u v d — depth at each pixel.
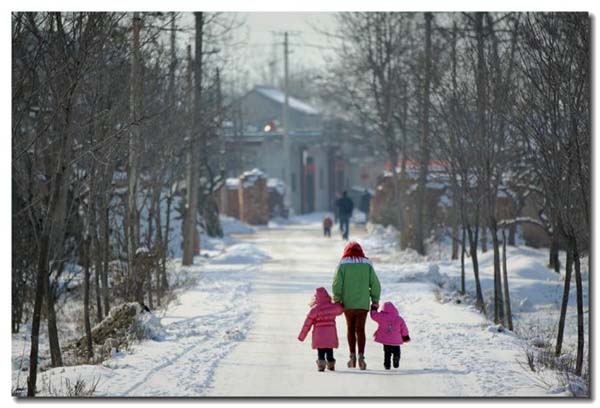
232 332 48.31
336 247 123.19
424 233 115.81
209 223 143.88
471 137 57.75
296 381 35.53
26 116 48.19
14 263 60.19
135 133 58.22
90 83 45.91
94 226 57.72
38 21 42.09
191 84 73.12
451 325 50.59
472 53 56.69
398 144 113.62
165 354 42.22
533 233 115.06
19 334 58.91
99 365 39.41
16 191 58.34
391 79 110.19
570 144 39.97
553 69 39.53
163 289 68.06
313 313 37.97
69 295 73.31
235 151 161.50
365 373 37.19
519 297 72.44
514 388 33.69
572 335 57.31
